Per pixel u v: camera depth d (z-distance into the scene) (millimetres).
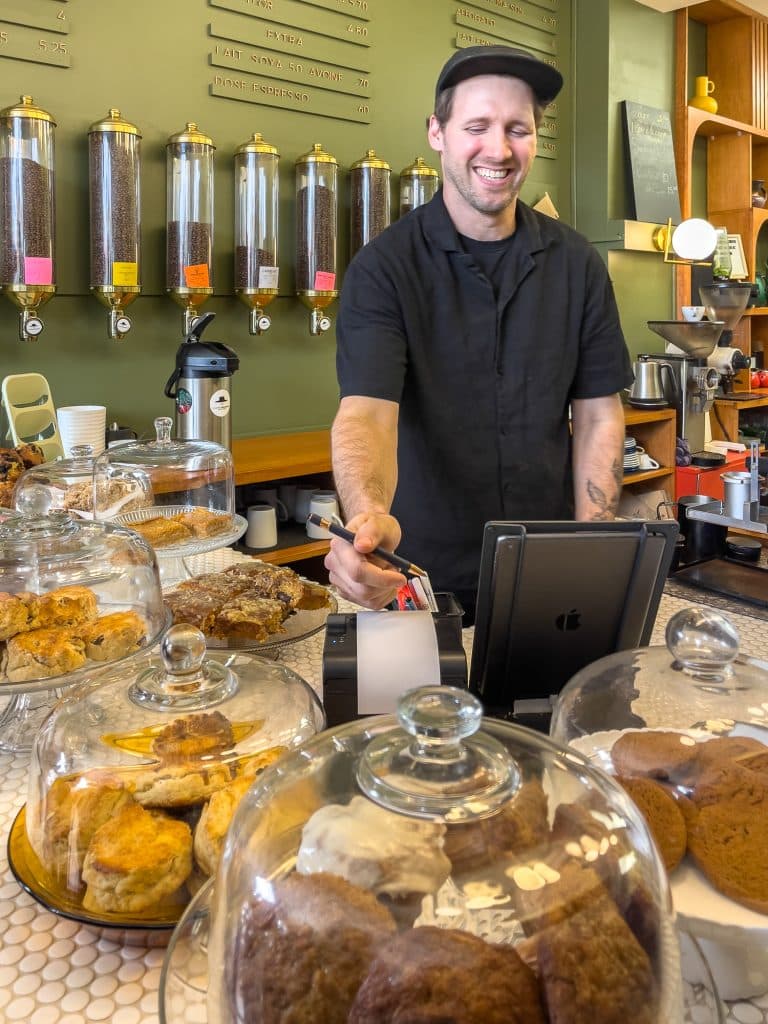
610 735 652
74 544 1112
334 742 505
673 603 1367
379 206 2887
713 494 3471
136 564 1120
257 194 2559
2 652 972
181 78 2500
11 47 2162
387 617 885
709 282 4102
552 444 1694
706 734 628
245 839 470
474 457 1644
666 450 3549
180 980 518
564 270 1663
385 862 417
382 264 1557
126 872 622
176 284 2441
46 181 2113
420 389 1608
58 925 657
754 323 4766
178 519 1604
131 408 2537
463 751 468
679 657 682
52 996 586
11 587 1036
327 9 2803
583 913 407
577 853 431
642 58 3783
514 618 884
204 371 2141
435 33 3156
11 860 688
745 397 4070
